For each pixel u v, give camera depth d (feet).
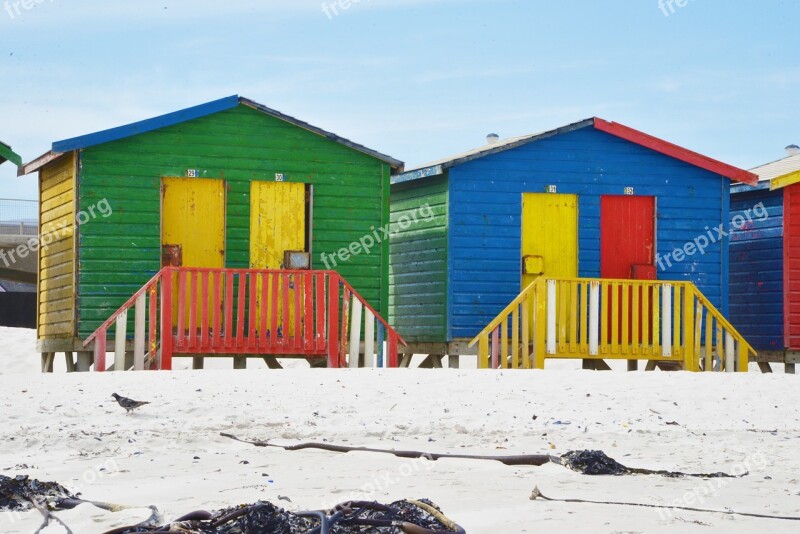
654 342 57.41
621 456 28.43
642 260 63.87
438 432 31.81
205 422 32.71
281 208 59.36
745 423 34.50
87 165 57.06
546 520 19.16
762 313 69.21
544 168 63.05
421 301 65.00
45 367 64.39
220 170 58.49
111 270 56.90
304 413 34.35
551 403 36.94
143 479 24.08
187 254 58.23
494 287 62.23
